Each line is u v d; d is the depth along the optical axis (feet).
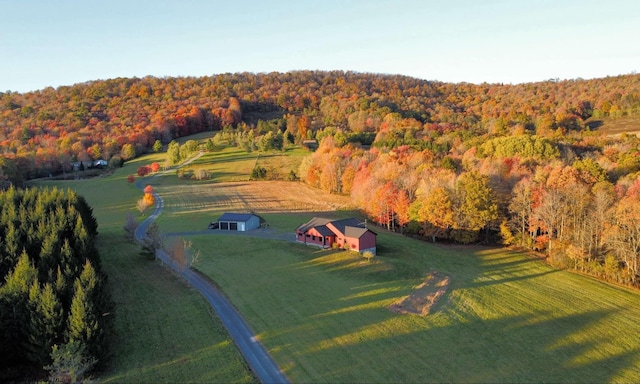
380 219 322.34
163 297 181.27
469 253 264.11
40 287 140.67
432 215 280.72
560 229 261.65
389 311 173.88
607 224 231.09
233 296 185.16
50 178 495.00
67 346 118.42
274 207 378.53
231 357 136.77
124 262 223.71
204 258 235.40
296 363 135.13
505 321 170.09
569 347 152.66
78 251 177.88
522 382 130.11
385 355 141.08
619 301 196.44
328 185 433.48
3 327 129.08
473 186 278.05
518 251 269.44
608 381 133.39
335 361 136.67
